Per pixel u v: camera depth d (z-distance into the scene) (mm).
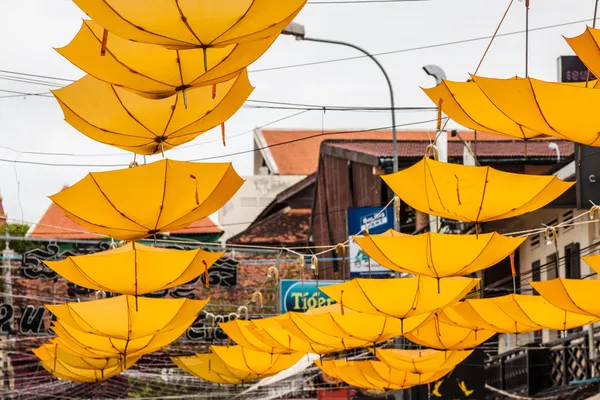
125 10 11312
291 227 65750
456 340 22500
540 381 36531
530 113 13133
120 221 15328
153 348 20953
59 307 18656
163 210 15188
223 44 11867
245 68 13289
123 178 14781
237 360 25234
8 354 44438
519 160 42250
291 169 76938
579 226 34594
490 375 42625
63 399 47250
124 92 14781
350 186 54062
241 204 76688
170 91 12977
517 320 20109
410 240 17359
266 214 69438
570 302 17531
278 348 23766
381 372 25312
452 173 15867
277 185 76438
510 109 13203
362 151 51531
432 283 19406
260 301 25156
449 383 34000
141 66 12578
